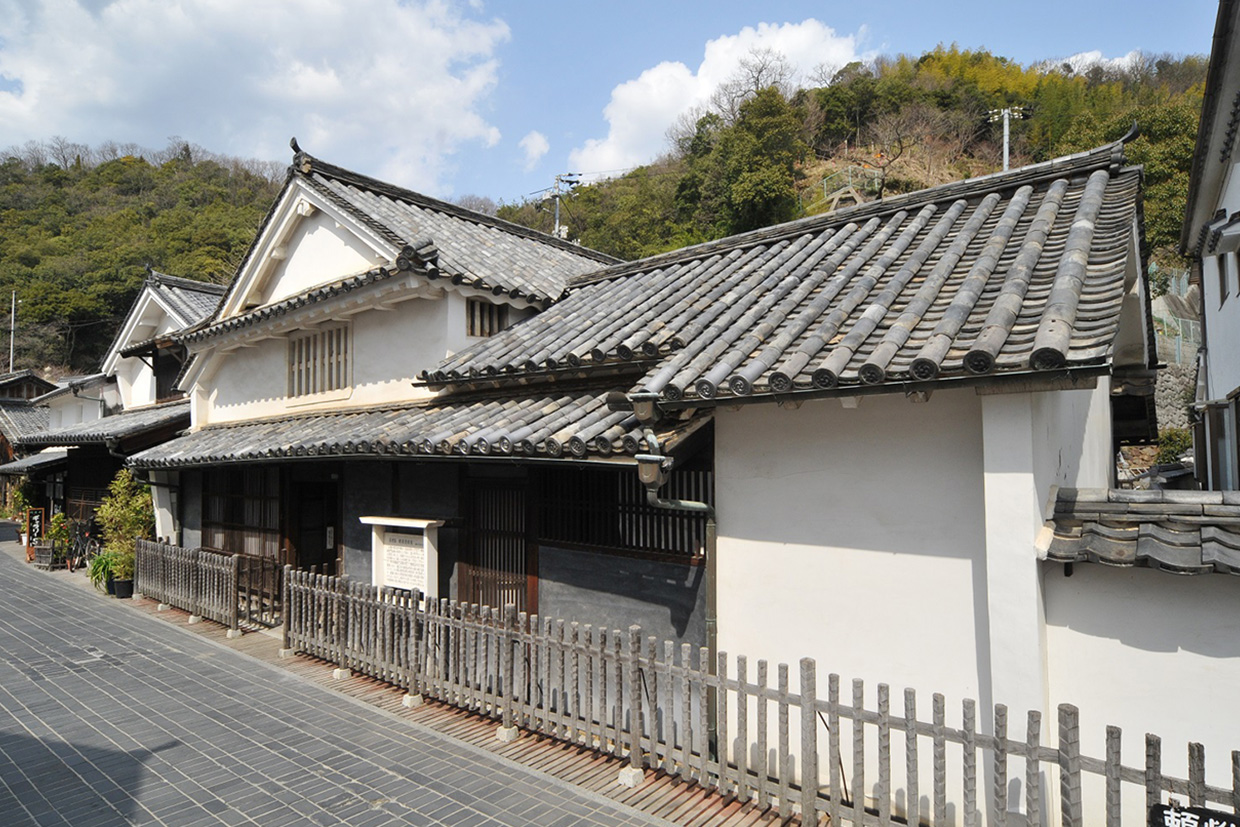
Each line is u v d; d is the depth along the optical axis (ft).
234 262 159.74
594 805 17.92
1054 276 16.20
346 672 28.60
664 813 17.39
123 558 46.47
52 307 152.87
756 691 16.97
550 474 25.40
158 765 20.81
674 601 21.66
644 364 22.33
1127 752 14.55
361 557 33.58
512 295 33.01
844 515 17.88
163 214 184.65
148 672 29.94
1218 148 39.34
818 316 19.13
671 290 28.17
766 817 17.01
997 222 21.39
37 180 213.05
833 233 26.71
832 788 15.56
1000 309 14.94
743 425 19.85
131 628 37.99
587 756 20.70
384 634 27.02
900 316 16.81
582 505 24.29
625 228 134.10
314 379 39.04
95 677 29.30
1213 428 46.70
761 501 19.42
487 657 23.50
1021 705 14.39
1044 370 12.84
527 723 22.31
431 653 25.38
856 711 15.11
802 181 145.59
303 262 39.65
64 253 171.42
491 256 37.37
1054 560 14.58
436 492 29.84
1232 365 42.37
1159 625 14.32
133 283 157.38
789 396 16.05
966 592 15.98
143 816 17.93
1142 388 34.58
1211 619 13.84
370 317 35.29
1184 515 14.24
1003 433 14.74
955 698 16.05
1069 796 12.39
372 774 19.97
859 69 195.62
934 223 23.77
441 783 19.31
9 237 178.81
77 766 20.83
